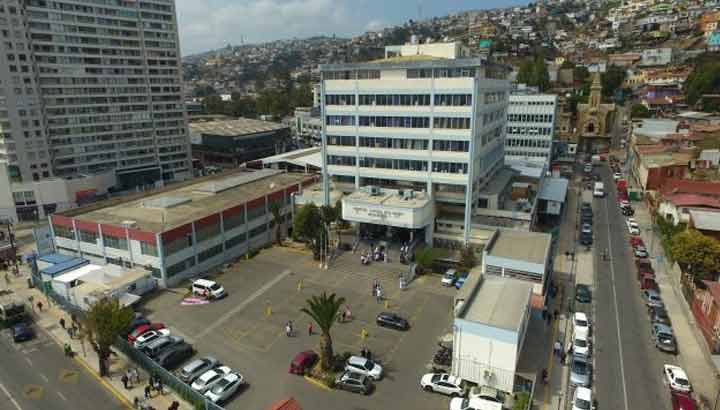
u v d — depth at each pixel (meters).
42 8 104.06
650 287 58.78
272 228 83.00
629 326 50.78
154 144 130.50
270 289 61.69
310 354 44.25
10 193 100.56
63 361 46.19
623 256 71.75
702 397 38.81
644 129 133.00
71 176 112.19
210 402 36.19
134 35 121.31
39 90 106.25
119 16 117.62
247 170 110.19
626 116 188.50
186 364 44.81
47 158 109.19
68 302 56.91
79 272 62.00
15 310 54.41
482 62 68.50
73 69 110.94
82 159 116.06
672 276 63.09
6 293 61.19
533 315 51.97
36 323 54.31
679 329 49.81
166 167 134.62
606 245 76.62
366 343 47.97
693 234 57.72
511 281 47.78
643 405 38.19
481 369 38.41
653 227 81.69
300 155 138.25
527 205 75.75
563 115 163.75
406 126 73.25
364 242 76.44
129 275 59.75
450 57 79.25
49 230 74.38
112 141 121.19
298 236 72.50
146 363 43.31
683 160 101.38
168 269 62.41
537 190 85.69
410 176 74.56
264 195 80.50
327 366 42.78
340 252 73.75
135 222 67.25
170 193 87.69
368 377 40.97
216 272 67.75
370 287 61.66
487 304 42.56
